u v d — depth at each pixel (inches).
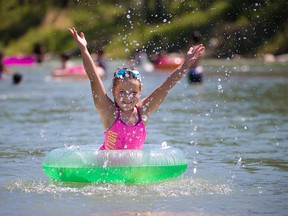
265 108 1192.8
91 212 424.8
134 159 522.9
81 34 564.7
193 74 1935.3
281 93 1562.5
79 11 3272.6
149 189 500.7
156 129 888.3
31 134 844.0
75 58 4328.3
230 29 2955.2
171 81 568.7
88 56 555.5
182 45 2773.1
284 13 2647.6
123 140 553.0
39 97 1504.7
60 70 2332.7
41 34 4704.7
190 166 609.3
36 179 542.9
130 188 503.8
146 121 564.1
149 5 2536.9
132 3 2551.7
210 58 3125.0
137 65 2901.1
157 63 2783.0
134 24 2603.3
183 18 2800.2
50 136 822.5
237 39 2994.6
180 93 1589.6
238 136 820.6
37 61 3870.6
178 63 2790.4
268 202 458.0
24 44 4660.4
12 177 552.1
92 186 510.9
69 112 1141.1
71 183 525.0
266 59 3157.0
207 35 2945.4
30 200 462.0
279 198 471.2
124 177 521.7
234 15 2913.4
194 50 574.6
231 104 1282.0
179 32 2711.6
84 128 901.2
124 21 2758.4
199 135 828.6
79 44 555.5
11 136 826.8
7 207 439.5
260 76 2308.1
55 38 4626.0
